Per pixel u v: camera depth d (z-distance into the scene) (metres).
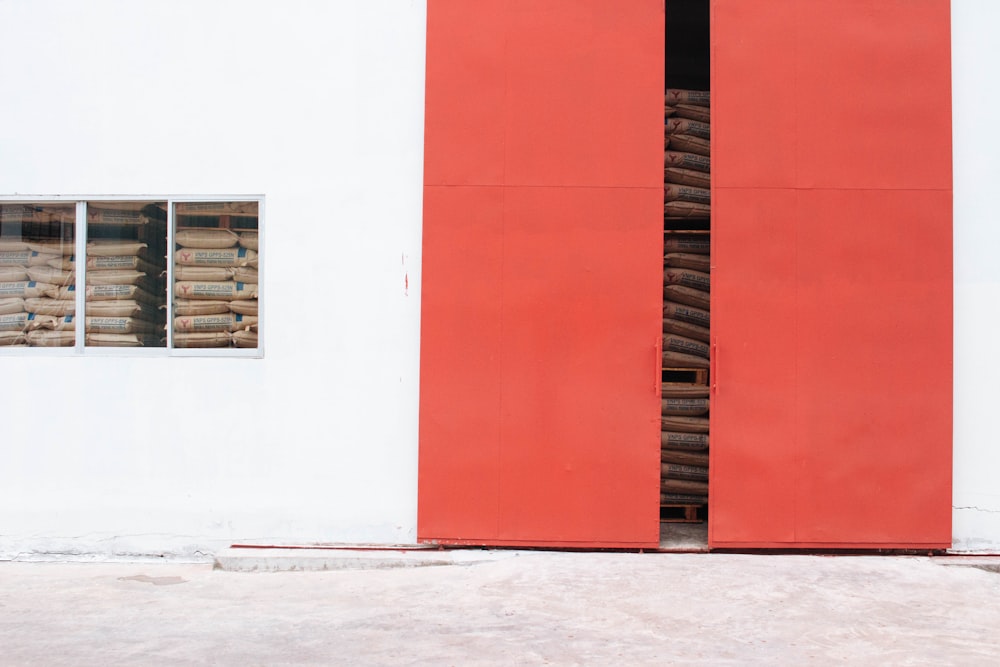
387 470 5.71
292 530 5.75
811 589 4.91
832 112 5.55
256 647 4.15
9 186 5.90
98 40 5.85
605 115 5.59
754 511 5.53
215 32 5.80
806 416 5.53
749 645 4.15
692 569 5.24
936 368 5.52
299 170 5.77
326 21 5.76
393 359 5.71
